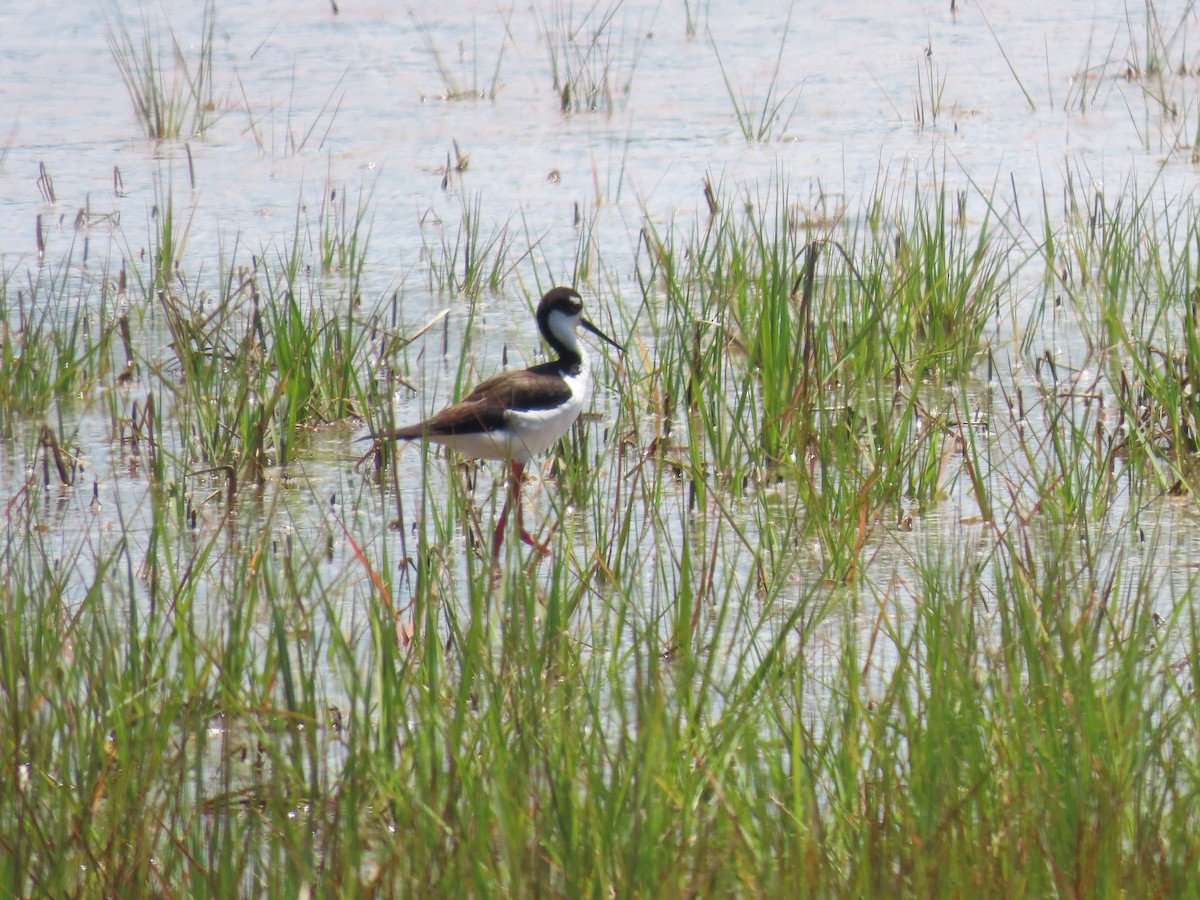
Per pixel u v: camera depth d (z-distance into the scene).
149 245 17.95
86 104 23.61
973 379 14.05
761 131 21.78
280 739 7.86
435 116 23.11
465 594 10.12
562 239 18.03
